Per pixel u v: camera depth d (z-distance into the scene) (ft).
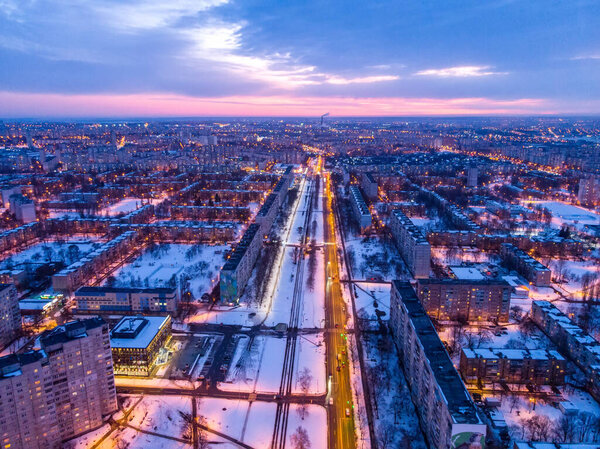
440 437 623.36
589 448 601.62
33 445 651.25
